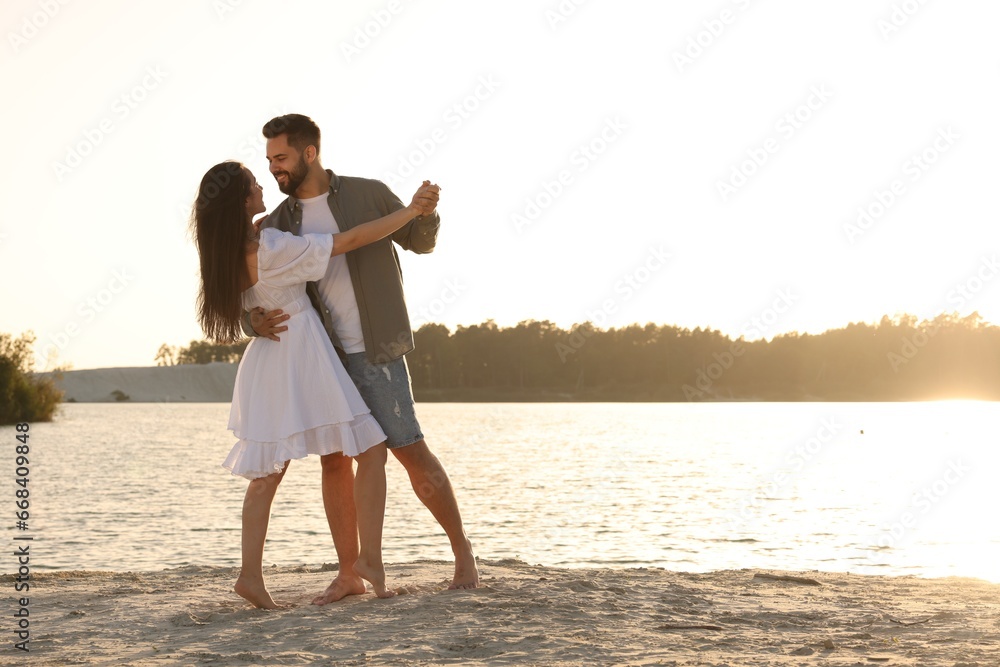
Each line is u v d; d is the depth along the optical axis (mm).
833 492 24984
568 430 70438
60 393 79438
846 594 5328
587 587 4926
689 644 3611
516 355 128375
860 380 139375
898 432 61812
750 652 3480
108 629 4105
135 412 119312
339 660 3387
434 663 3307
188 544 14742
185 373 193250
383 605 4375
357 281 4668
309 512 18875
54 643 3824
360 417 4539
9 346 74375
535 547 14656
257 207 4637
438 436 61375
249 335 4570
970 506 21156
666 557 13523
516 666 3246
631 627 3941
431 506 4836
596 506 21375
